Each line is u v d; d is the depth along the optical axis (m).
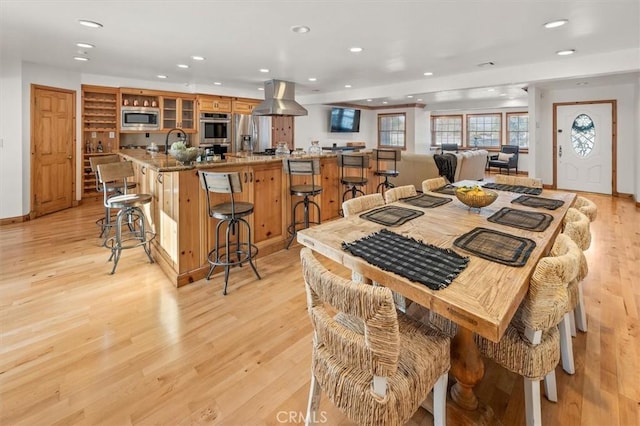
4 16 3.03
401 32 3.42
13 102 4.72
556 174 7.50
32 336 2.15
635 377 1.79
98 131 6.16
